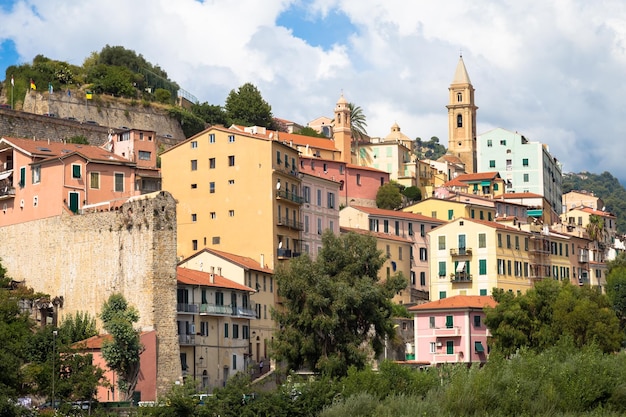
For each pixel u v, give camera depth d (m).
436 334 168.75
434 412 117.38
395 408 117.38
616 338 156.25
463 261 194.12
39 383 125.75
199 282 146.25
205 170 179.25
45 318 147.50
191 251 178.75
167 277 138.62
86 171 155.88
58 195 152.62
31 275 154.00
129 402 124.31
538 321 157.00
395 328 163.00
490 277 191.25
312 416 118.94
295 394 120.69
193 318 143.88
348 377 125.62
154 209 138.75
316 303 139.25
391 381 123.31
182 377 137.62
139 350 133.00
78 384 125.12
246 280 159.62
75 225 148.00
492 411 118.62
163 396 126.62
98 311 143.00
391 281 147.38
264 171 174.75
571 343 132.50
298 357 141.25
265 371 157.12
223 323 150.75
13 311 142.62
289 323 142.12
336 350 140.00
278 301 169.62
